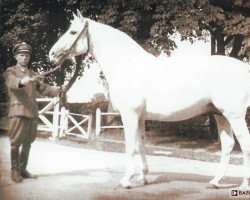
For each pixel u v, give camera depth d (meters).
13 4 19.08
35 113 6.86
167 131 17.56
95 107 20.22
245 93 6.14
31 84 6.88
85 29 6.73
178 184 6.82
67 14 18.45
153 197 5.82
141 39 14.75
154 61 6.53
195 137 16.23
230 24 13.31
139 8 14.17
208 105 6.35
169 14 13.24
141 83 6.33
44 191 6.06
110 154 11.02
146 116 6.56
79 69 22.25
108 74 6.66
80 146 12.71
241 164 10.09
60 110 14.63
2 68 21.27
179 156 11.17
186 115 6.34
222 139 6.58
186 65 6.33
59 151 11.18
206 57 6.38
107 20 13.91
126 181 6.39
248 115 14.80
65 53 6.79
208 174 8.02
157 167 8.98
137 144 6.74
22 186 6.39
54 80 23.53
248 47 12.59
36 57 21.48
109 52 6.63
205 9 13.25
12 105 6.70
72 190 6.18
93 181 6.95
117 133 16.88
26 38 19.00
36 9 18.23
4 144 11.30
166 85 6.25
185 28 12.86
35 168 8.18
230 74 6.12
